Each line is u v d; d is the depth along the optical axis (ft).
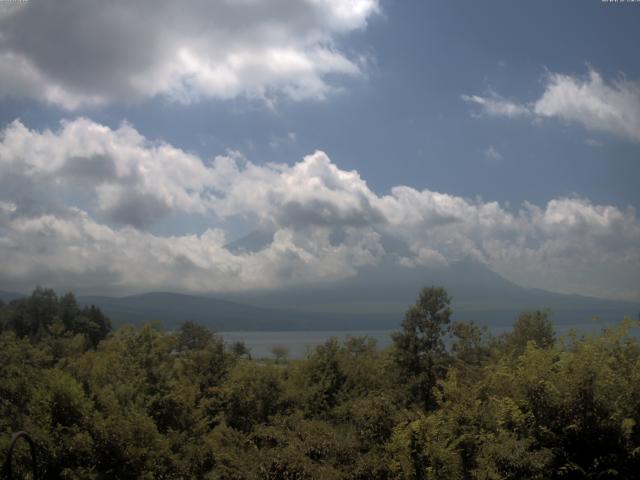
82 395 52.95
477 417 42.27
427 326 88.58
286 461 47.52
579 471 34.32
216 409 77.66
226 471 53.21
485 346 93.97
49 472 49.24
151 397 66.33
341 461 47.73
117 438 52.42
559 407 34.94
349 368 86.84
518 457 34.68
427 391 82.07
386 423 47.88
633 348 38.73
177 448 61.00
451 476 39.78
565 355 37.19
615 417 33.63
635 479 33.53
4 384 61.77
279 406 77.10
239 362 92.79
